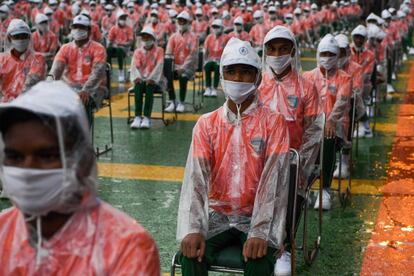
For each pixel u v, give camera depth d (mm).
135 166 9211
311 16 30906
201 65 15344
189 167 4176
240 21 18125
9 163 2113
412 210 7473
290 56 5793
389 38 17578
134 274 2082
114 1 28891
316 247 6184
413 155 9961
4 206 7410
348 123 7664
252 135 4188
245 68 4164
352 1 39906
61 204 2092
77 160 2090
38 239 2133
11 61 8188
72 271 2113
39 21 15539
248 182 4172
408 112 13523
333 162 7246
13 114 2072
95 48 9648
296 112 5801
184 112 13516
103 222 2150
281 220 4074
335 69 7703
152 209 7414
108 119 12469
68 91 2129
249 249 3953
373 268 5914
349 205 7617
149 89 11672
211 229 4211
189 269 4012
